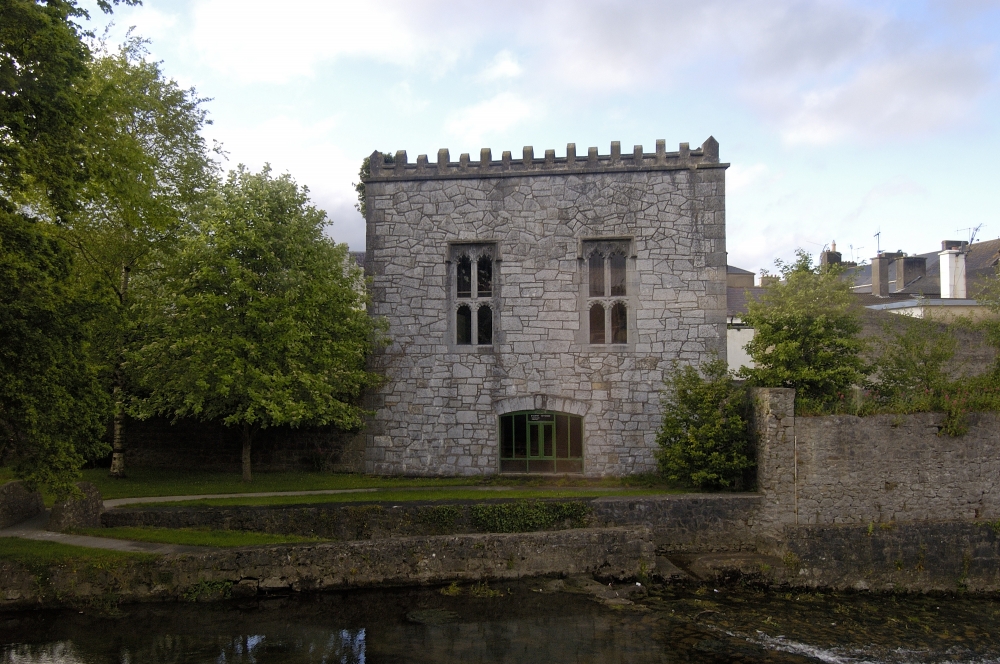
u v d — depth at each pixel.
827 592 16.52
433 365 21.95
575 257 21.69
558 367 21.61
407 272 22.19
